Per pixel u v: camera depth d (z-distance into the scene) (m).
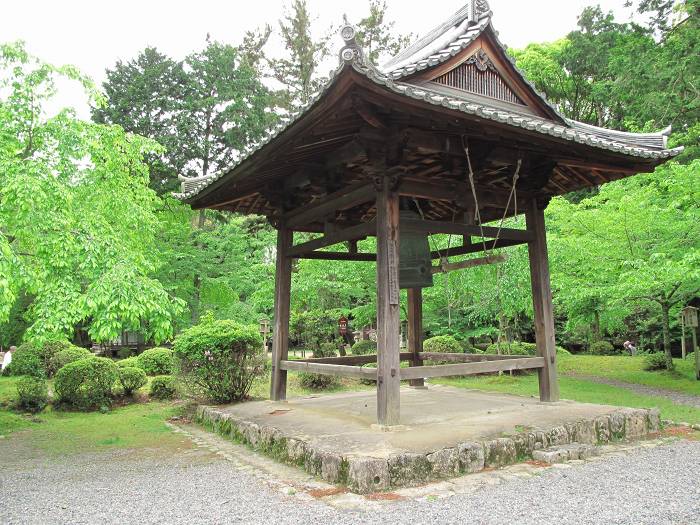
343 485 4.71
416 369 6.29
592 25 23.72
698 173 10.99
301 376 12.16
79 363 10.40
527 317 21.58
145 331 18.03
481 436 5.52
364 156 6.20
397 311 6.13
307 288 15.45
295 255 8.67
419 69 6.40
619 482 4.73
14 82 7.52
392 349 6.02
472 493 4.45
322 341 14.45
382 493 4.49
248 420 7.06
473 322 17.81
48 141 7.61
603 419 6.47
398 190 6.36
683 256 10.77
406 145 6.00
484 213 9.09
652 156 6.92
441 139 6.16
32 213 6.38
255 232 26.50
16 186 6.10
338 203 7.25
